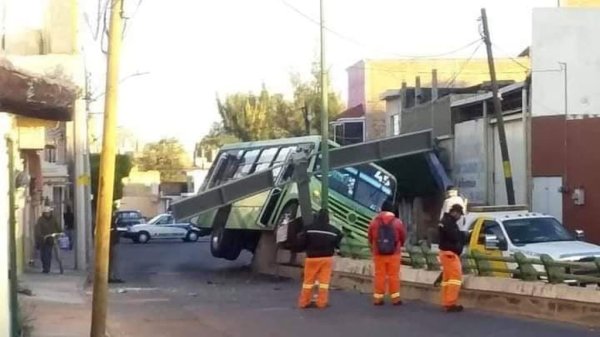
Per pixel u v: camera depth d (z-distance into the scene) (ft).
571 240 67.46
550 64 109.19
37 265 101.50
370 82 207.00
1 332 30.01
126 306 66.44
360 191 102.63
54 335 49.21
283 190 102.17
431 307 61.72
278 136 256.52
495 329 50.19
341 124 200.64
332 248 63.46
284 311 61.62
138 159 376.07
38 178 93.09
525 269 56.29
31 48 70.49
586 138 106.22
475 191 124.47
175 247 177.47
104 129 45.37
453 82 188.03
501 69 204.85
